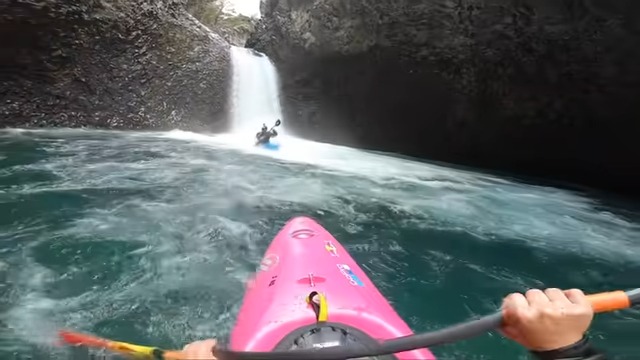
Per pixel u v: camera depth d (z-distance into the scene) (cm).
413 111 1022
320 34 1132
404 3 932
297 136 1277
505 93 868
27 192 592
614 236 572
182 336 325
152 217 534
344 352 149
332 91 1170
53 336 312
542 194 778
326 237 375
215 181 704
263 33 1464
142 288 382
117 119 1125
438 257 479
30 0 979
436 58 922
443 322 360
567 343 119
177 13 1262
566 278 450
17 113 1039
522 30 797
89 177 680
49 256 424
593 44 732
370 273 434
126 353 241
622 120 761
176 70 1197
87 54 1090
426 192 732
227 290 386
